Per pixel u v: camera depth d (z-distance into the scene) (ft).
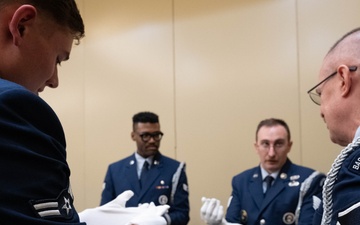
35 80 1.82
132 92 10.43
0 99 1.45
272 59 8.77
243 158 8.96
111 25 10.84
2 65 1.73
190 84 9.67
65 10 1.86
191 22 9.75
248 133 8.93
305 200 6.07
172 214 7.37
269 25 8.84
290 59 8.59
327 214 2.06
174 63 9.90
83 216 3.34
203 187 9.35
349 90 2.27
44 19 1.78
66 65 11.41
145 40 10.32
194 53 9.67
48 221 1.45
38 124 1.57
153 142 7.91
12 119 1.47
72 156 11.19
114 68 10.73
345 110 2.30
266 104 8.79
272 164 6.47
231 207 6.73
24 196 1.42
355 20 8.02
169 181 7.68
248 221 6.42
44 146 1.54
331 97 2.39
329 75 2.40
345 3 8.13
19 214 1.38
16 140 1.45
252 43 9.00
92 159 10.90
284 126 6.65
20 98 1.50
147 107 10.18
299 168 6.52
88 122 11.02
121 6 10.73
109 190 7.99
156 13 10.21
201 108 9.50
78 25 1.96
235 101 9.12
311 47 8.41
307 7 8.47
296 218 6.06
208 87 9.45
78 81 11.22
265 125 6.69
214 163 9.27
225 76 9.26
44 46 1.80
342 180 2.00
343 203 1.91
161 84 10.03
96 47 11.02
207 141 9.38
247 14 9.09
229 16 9.29
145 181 7.73
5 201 1.37
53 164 1.55
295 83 8.53
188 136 9.61
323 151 8.18
